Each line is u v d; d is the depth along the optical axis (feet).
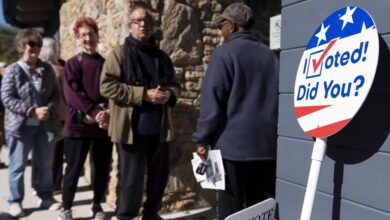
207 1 13.08
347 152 6.44
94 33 11.65
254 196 8.82
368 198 6.12
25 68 12.14
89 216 12.46
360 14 5.91
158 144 10.82
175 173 12.86
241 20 8.29
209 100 7.87
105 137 11.82
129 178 10.45
